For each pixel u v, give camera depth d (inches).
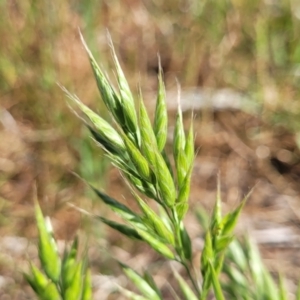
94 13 18.4
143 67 19.1
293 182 16.3
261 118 17.6
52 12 17.5
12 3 18.6
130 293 7.7
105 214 14.2
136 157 7.0
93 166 14.6
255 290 9.2
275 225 14.8
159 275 13.5
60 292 7.5
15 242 14.4
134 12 20.4
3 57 17.4
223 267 9.4
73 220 14.6
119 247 14.1
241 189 16.2
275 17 19.6
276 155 17.0
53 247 7.5
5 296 13.0
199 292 7.5
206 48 19.0
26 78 17.0
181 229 7.4
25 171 16.1
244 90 18.2
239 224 14.8
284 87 18.1
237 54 19.2
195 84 18.4
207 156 17.1
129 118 7.1
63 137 16.2
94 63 7.1
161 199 7.3
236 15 19.5
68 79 16.6
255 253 9.1
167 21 20.3
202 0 19.9
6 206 15.2
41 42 17.3
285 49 19.1
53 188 15.4
